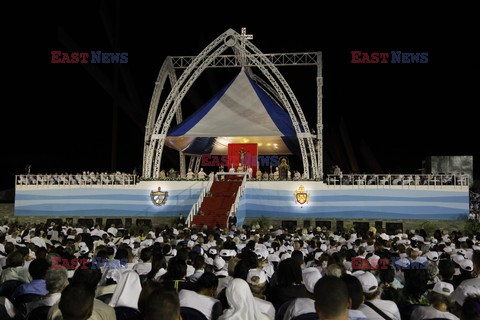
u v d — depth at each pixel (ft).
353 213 104.01
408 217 102.06
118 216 109.91
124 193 110.32
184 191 109.29
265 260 33.63
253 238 47.24
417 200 102.12
